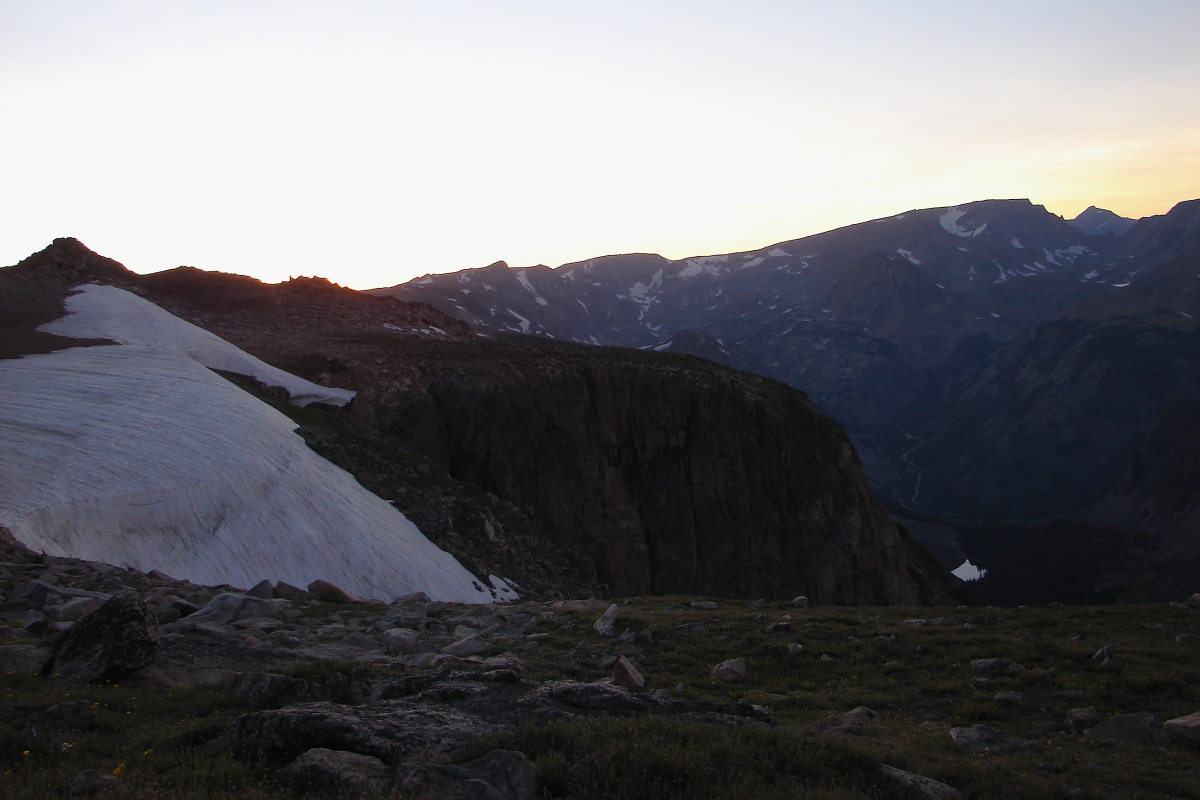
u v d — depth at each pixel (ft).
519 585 177.58
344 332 331.57
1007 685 59.82
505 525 202.90
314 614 82.94
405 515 173.78
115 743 36.76
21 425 123.24
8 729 35.50
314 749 33.53
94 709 40.45
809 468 295.28
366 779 31.27
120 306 262.26
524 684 45.52
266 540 125.08
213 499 123.85
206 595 84.94
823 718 51.93
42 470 109.40
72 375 157.17
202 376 176.04
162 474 120.37
